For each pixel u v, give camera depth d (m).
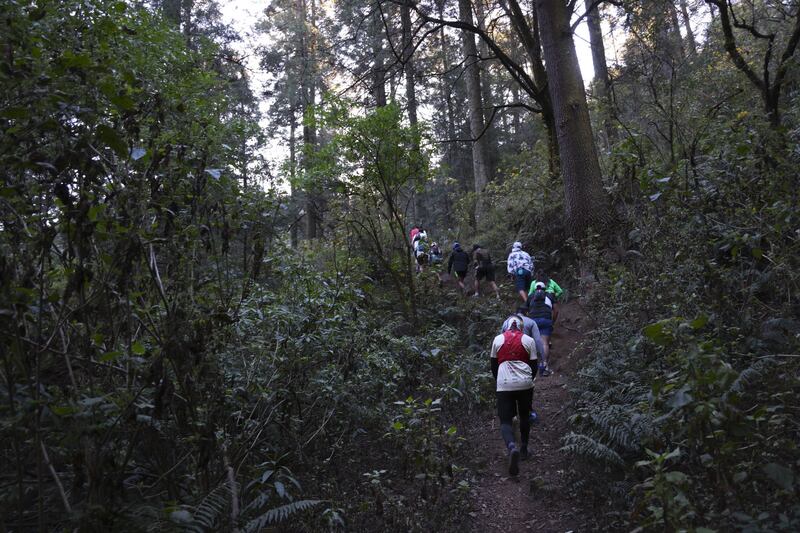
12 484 3.07
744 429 2.88
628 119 12.68
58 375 3.23
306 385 5.07
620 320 6.33
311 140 17.06
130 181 3.06
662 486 2.79
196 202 3.51
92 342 2.99
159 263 3.57
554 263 11.15
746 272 4.98
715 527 2.91
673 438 3.41
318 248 9.31
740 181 5.38
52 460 3.16
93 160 2.91
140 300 3.52
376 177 10.34
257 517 3.77
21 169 2.76
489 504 4.93
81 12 3.53
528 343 5.71
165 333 3.10
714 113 7.85
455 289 13.29
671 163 6.73
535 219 12.39
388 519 4.39
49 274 3.05
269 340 4.71
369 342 6.09
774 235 4.72
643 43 12.47
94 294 2.87
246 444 4.18
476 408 7.18
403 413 5.61
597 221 9.41
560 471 5.23
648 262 6.12
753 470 3.26
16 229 2.83
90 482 2.71
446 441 5.36
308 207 11.12
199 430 3.25
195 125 3.79
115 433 3.09
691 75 11.44
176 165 3.37
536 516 4.63
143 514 2.96
